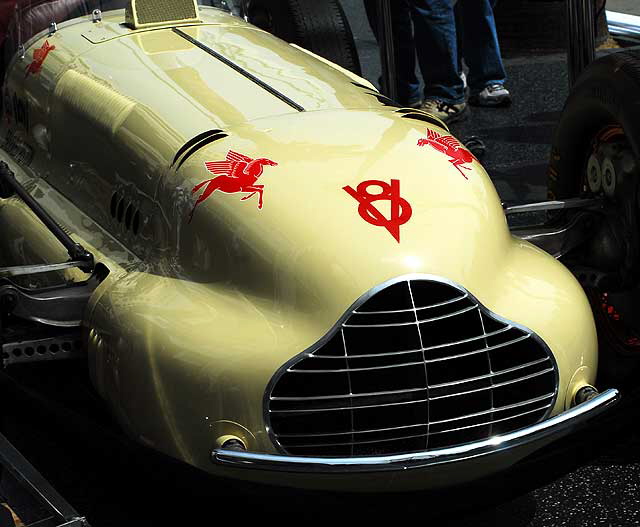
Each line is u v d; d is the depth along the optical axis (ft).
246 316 7.55
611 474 9.51
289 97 9.44
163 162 8.69
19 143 11.37
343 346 7.27
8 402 8.69
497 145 17.67
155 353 7.53
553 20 23.44
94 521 8.82
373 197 7.95
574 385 7.83
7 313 8.51
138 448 7.70
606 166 10.19
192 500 7.55
